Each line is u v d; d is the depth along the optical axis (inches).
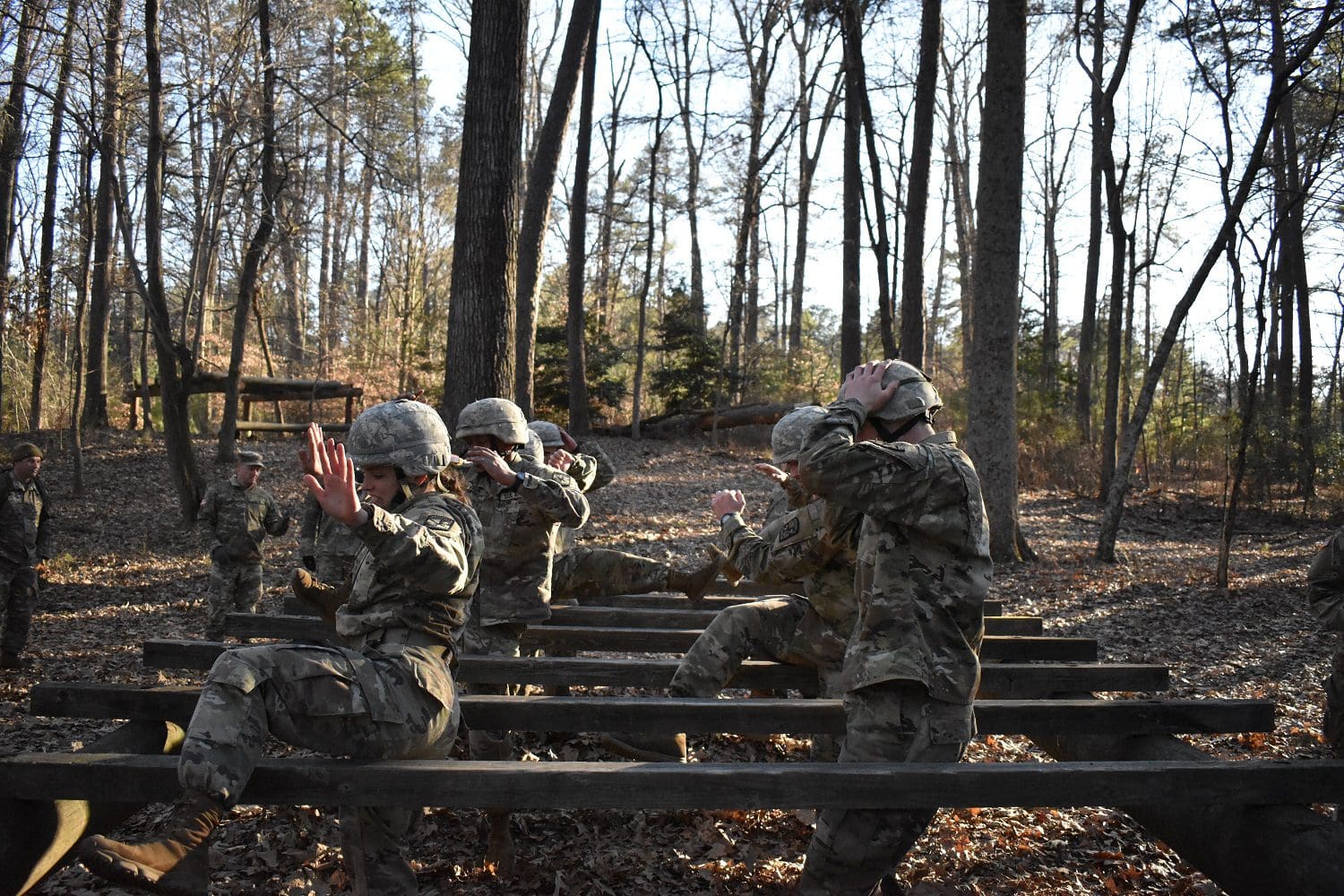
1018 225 537.3
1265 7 525.0
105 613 422.9
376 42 874.1
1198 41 555.2
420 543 121.1
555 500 192.1
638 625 227.1
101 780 116.4
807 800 118.3
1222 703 156.5
